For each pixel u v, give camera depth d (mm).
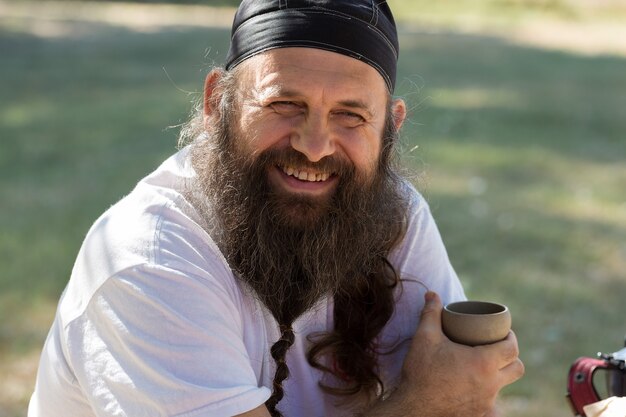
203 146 2000
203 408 1708
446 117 10781
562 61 16797
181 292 1771
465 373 1927
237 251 1907
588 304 5254
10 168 8078
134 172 7996
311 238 1895
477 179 8000
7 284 5285
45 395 1985
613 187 7961
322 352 2025
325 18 1856
